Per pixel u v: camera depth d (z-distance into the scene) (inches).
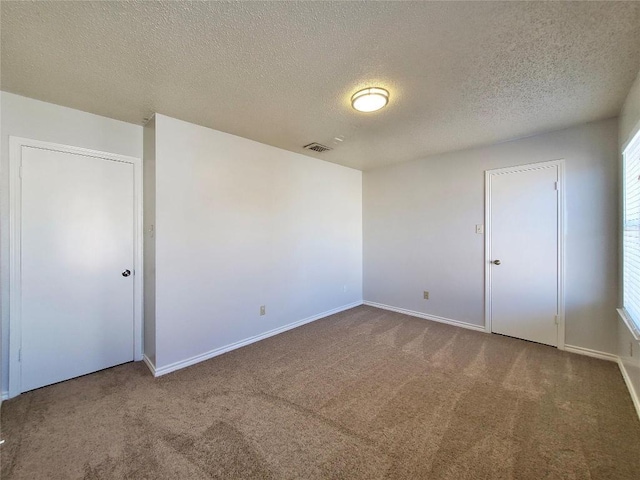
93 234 102.4
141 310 113.0
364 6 53.4
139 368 106.0
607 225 109.1
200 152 112.0
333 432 71.1
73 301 98.7
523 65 72.3
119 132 106.7
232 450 65.3
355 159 164.7
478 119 106.1
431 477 57.8
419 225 166.1
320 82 79.9
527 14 55.5
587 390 88.5
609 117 106.4
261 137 126.0
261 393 88.7
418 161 165.5
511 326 133.6
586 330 114.3
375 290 190.1
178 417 77.0
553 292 121.6
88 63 70.7
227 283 121.2
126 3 51.7
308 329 147.3
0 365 84.7
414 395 87.0
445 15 55.7
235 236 124.0
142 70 74.0
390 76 77.1
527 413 77.6
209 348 115.0
